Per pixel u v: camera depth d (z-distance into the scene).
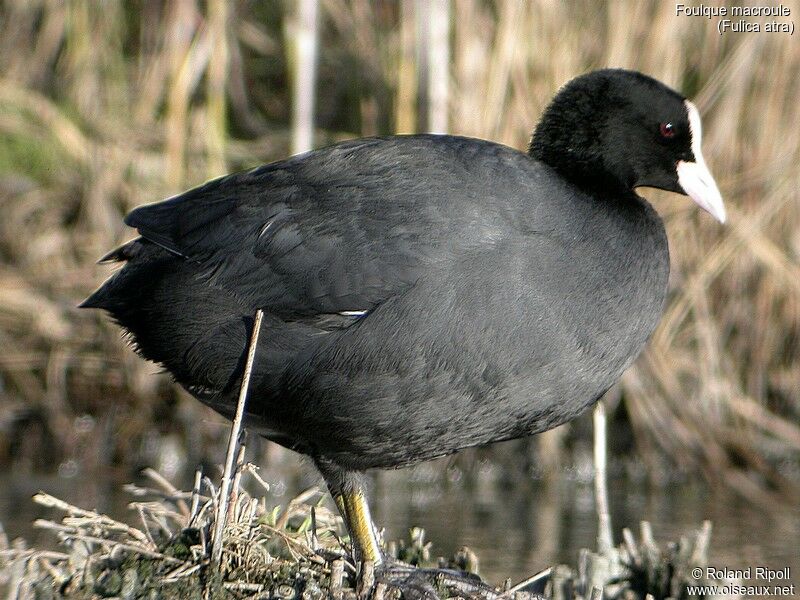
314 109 14.89
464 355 7.06
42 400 12.90
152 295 7.54
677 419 13.04
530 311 7.04
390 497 11.91
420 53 13.00
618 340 7.30
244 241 7.40
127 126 14.68
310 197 7.41
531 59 12.88
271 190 7.52
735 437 12.98
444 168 7.32
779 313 13.48
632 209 7.65
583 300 7.16
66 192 14.46
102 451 12.59
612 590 7.96
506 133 12.89
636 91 7.82
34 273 13.76
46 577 7.21
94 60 14.91
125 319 7.67
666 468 12.95
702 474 12.79
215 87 13.97
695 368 13.34
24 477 11.88
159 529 7.87
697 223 13.30
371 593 7.12
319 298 7.22
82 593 6.81
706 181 7.89
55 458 12.48
